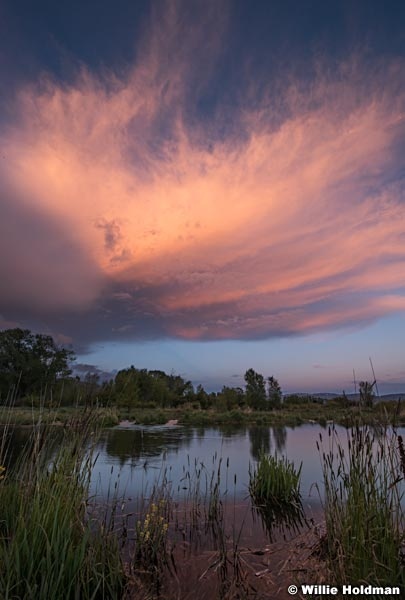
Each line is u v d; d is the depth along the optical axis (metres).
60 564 2.96
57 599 2.75
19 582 2.68
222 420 23.98
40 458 3.80
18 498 3.92
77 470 3.82
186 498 5.97
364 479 3.33
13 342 37.12
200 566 3.59
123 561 3.61
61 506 3.44
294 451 11.13
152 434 15.49
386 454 3.39
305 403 40.25
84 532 3.25
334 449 11.09
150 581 3.30
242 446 12.23
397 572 2.87
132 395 24.78
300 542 4.17
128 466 8.45
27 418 11.17
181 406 38.19
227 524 4.81
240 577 3.35
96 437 4.12
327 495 3.69
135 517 4.91
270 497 5.99
